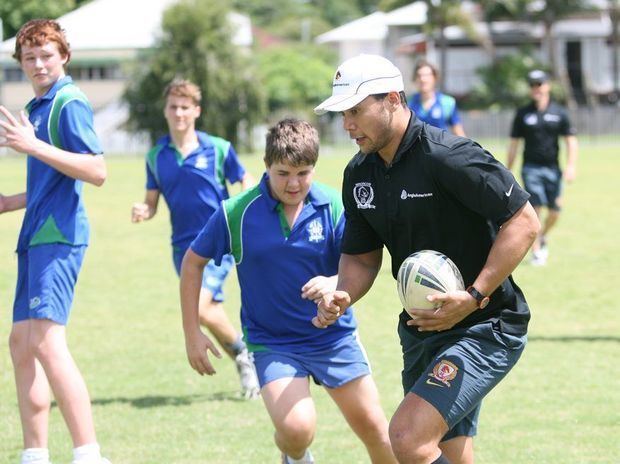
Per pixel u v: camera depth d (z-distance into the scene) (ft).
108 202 215.10
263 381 47.34
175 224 74.49
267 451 56.39
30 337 49.90
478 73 514.27
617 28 533.55
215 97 409.69
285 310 48.42
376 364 76.38
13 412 65.36
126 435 59.52
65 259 49.75
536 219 39.52
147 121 419.74
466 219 40.60
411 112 40.78
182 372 75.66
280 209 48.32
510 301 41.65
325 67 586.45
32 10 607.78
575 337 84.79
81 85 561.02
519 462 53.42
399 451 39.14
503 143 415.85
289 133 46.85
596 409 63.46
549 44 513.45
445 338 41.65
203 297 68.08
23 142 47.83
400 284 40.60
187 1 411.75
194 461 54.49
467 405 40.19
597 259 128.57
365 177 41.68
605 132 463.42
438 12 488.85
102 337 87.97
